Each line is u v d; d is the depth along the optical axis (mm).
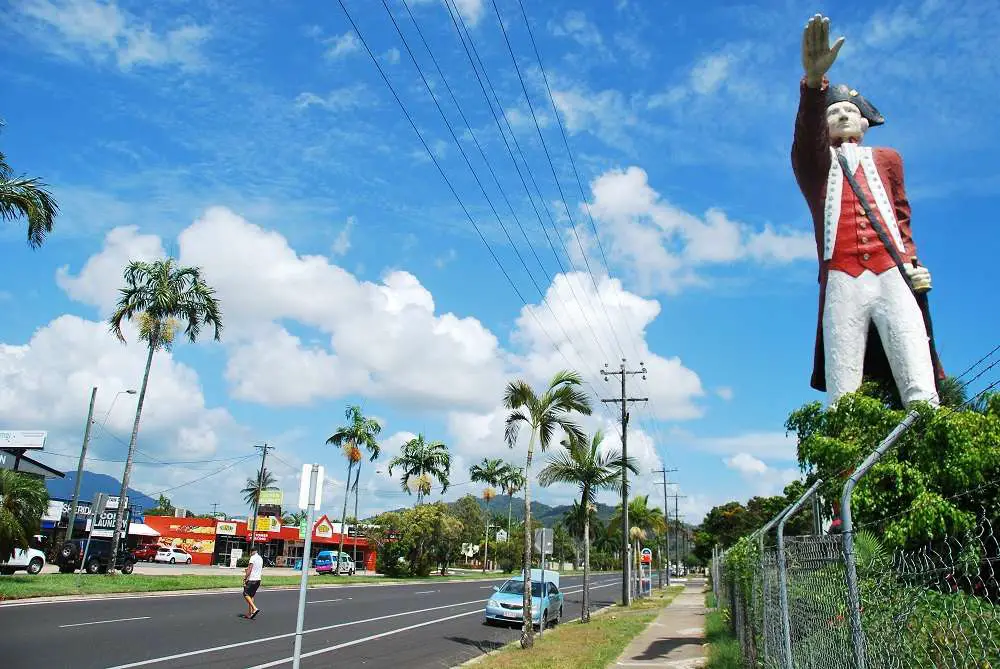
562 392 18594
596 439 24766
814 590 6164
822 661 5789
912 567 4148
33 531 25312
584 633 20047
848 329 12781
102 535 43750
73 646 12664
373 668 12812
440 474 60125
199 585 27344
